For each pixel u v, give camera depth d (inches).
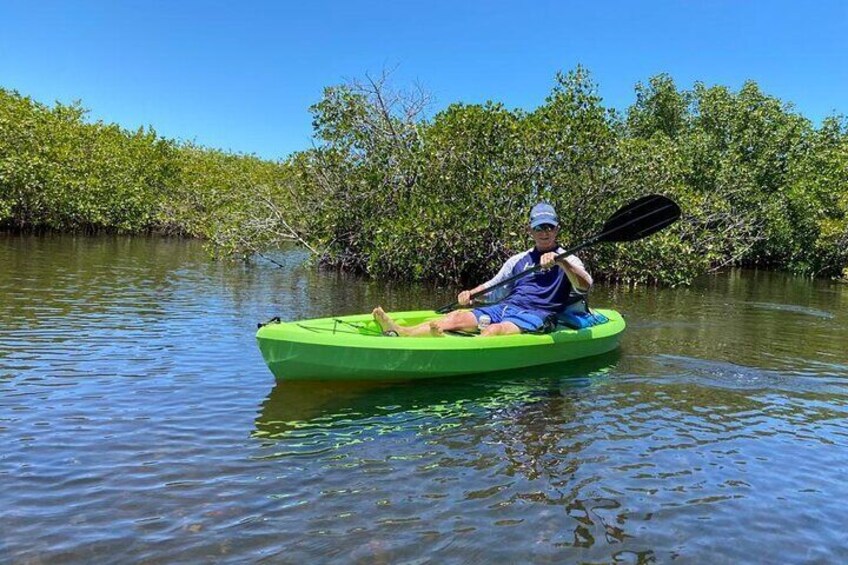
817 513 106.7
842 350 252.2
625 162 488.4
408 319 221.0
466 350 185.2
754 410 163.8
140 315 272.7
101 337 224.4
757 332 294.7
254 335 239.0
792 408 166.4
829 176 818.8
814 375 204.8
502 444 135.0
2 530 93.3
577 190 493.0
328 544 92.8
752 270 885.8
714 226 772.6
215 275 458.9
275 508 103.2
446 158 479.8
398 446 132.4
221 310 297.9
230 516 100.1
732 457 130.5
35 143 825.5
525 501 108.3
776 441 140.8
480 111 463.2
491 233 476.1
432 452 129.5
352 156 523.8
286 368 171.0
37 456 120.0
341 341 170.6
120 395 159.5
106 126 1099.3
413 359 177.9
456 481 115.6
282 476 115.5
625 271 529.7
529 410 158.9
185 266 515.2
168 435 133.6
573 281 207.8
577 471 121.4
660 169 514.0
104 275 412.2
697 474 121.5
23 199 808.9
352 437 136.9
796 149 892.6
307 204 559.2
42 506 101.0
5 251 537.6
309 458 124.5
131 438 131.0
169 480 112.0
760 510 107.3
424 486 113.1
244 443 131.1
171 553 89.1
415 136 523.8
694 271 561.3
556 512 104.7
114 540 91.9
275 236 573.9
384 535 95.7
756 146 901.8
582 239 504.7
